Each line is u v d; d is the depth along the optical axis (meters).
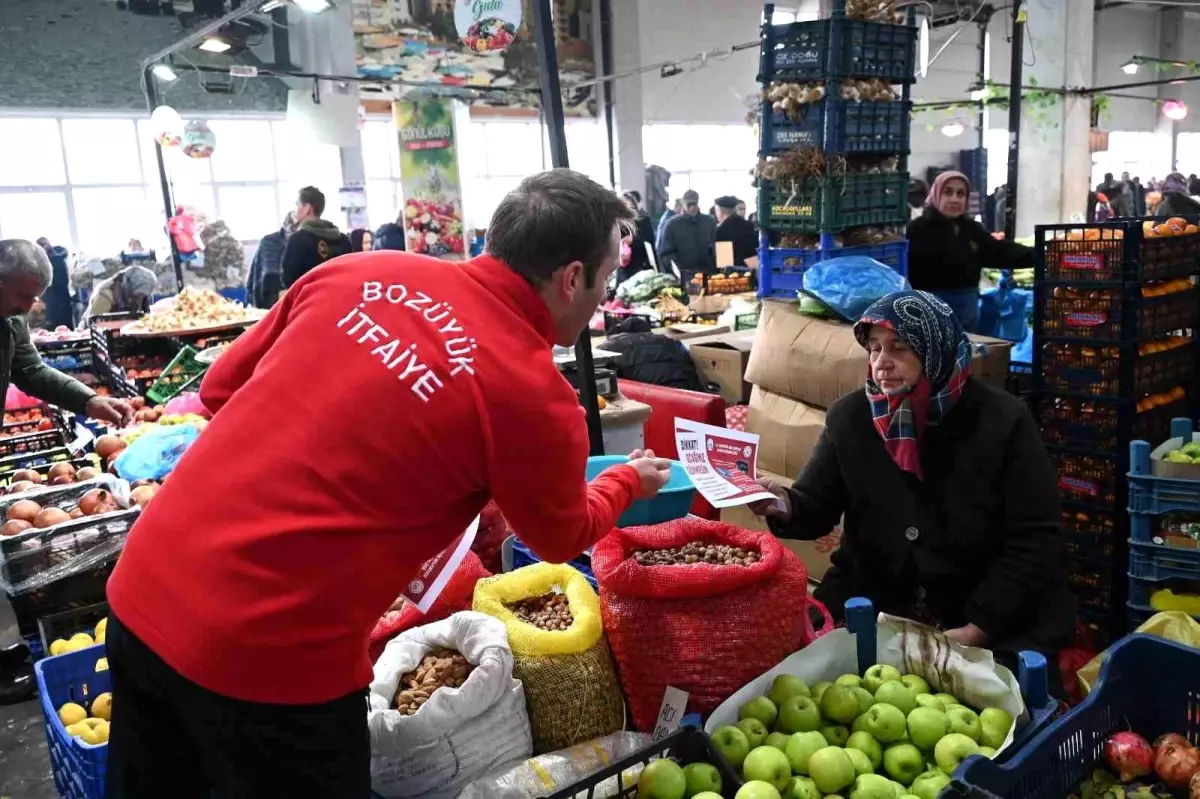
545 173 1.41
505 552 2.58
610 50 14.38
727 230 9.99
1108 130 20.67
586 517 1.46
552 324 1.42
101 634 2.59
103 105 11.57
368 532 1.28
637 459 1.72
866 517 2.31
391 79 12.70
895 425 2.16
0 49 10.89
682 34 15.08
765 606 1.87
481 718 1.75
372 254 1.45
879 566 2.32
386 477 1.28
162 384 4.78
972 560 2.20
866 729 1.73
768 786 1.55
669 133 15.62
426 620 2.14
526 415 1.30
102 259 11.17
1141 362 3.20
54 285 10.53
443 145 11.11
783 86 4.46
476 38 3.29
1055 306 3.29
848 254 4.53
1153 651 1.82
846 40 4.29
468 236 11.89
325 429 1.28
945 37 17.30
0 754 2.64
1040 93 11.10
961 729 1.70
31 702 2.93
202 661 1.26
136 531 1.37
